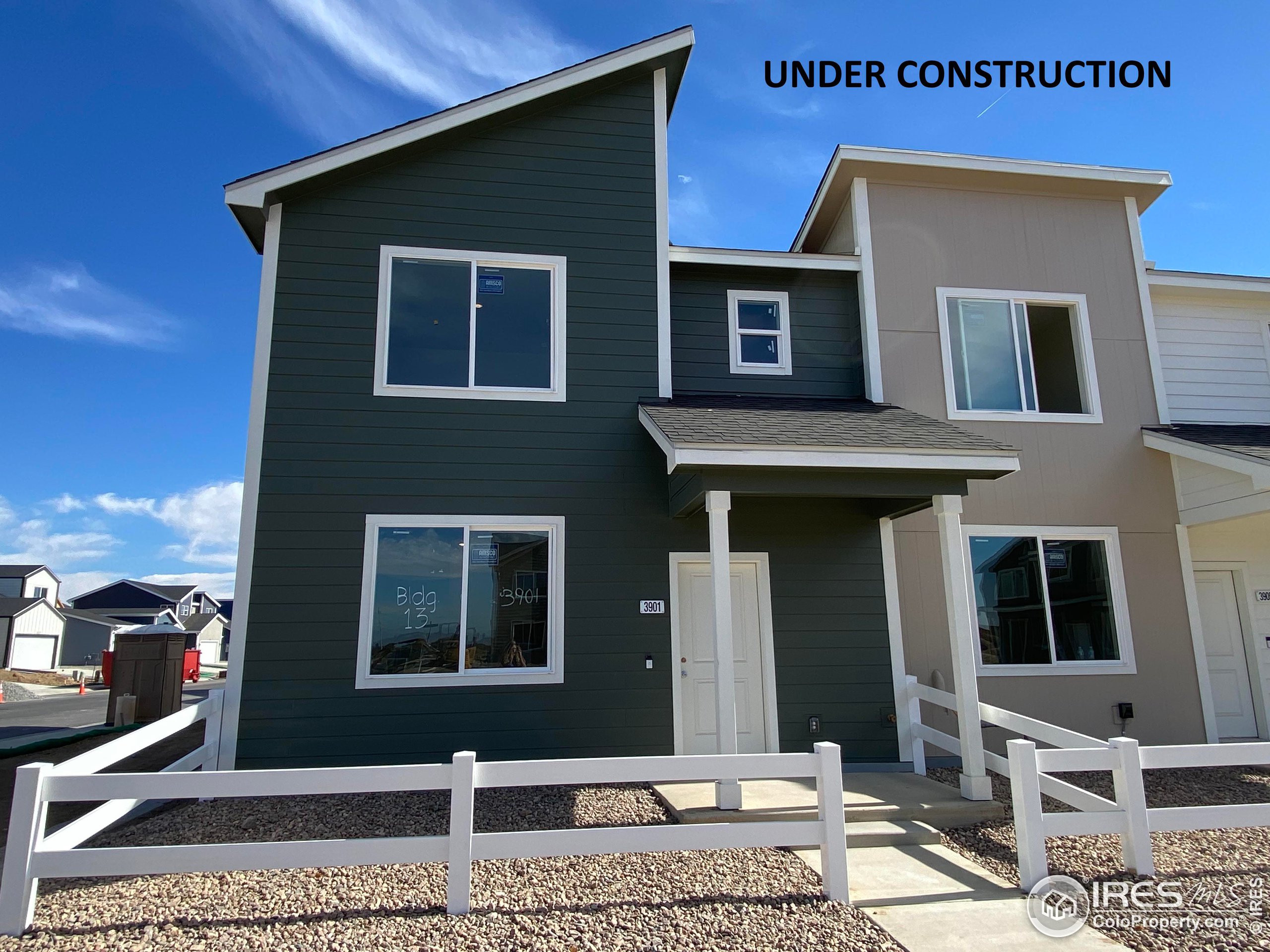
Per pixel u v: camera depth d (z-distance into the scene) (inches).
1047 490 360.2
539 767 180.4
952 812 242.1
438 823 233.5
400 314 314.3
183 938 156.4
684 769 185.5
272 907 170.9
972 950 153.7
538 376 319.3
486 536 303.7
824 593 323.6
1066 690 341.7
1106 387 377.4
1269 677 371.6
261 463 292.8
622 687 299.3
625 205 336.5
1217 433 367.9
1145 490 367.9
